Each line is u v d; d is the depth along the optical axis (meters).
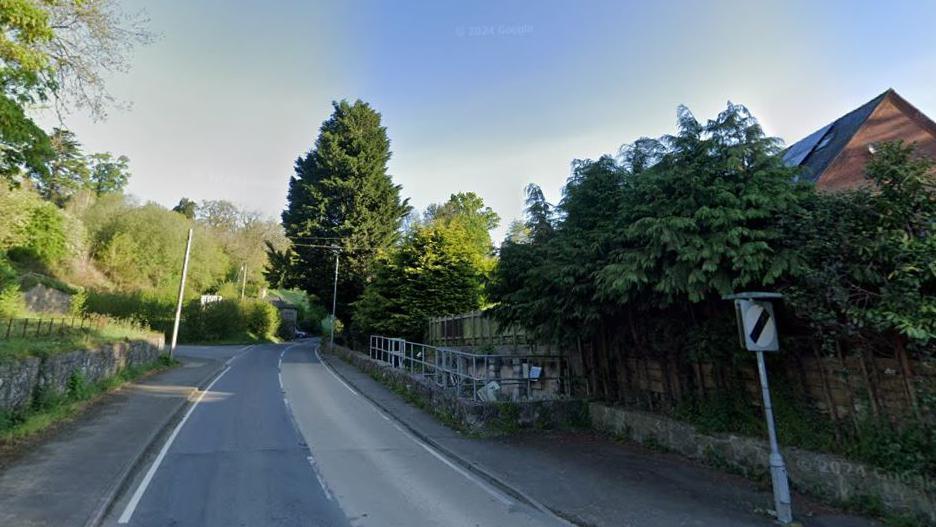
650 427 9.18
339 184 34.19
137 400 13.12
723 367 8.00
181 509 5.88
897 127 12.53
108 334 17.69
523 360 12.70
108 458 7.65
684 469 7.67
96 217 44.19
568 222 9.34
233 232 71.56
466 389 12.81
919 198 5.31
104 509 5.69
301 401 14.48
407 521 5.70
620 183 8.92
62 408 10.70
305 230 34.19
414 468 7.96
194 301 41.81
